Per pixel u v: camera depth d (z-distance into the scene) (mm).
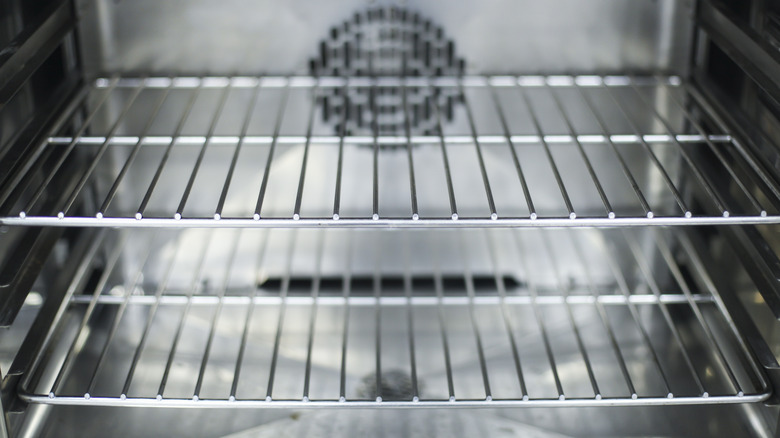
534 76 1363
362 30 1328
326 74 1354
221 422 1165
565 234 1427
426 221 1022
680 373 1254
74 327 1276
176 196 1393
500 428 1157
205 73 1352
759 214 1026
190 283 1442
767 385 1056
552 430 1152
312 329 1328
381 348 1337
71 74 1336
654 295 1393
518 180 1396
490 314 1408
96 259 1377
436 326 1386
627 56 1352
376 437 1140
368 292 1444
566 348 1330
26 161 1077
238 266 1452
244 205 1409
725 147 1222
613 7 1320
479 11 1321
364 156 1377
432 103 1370
